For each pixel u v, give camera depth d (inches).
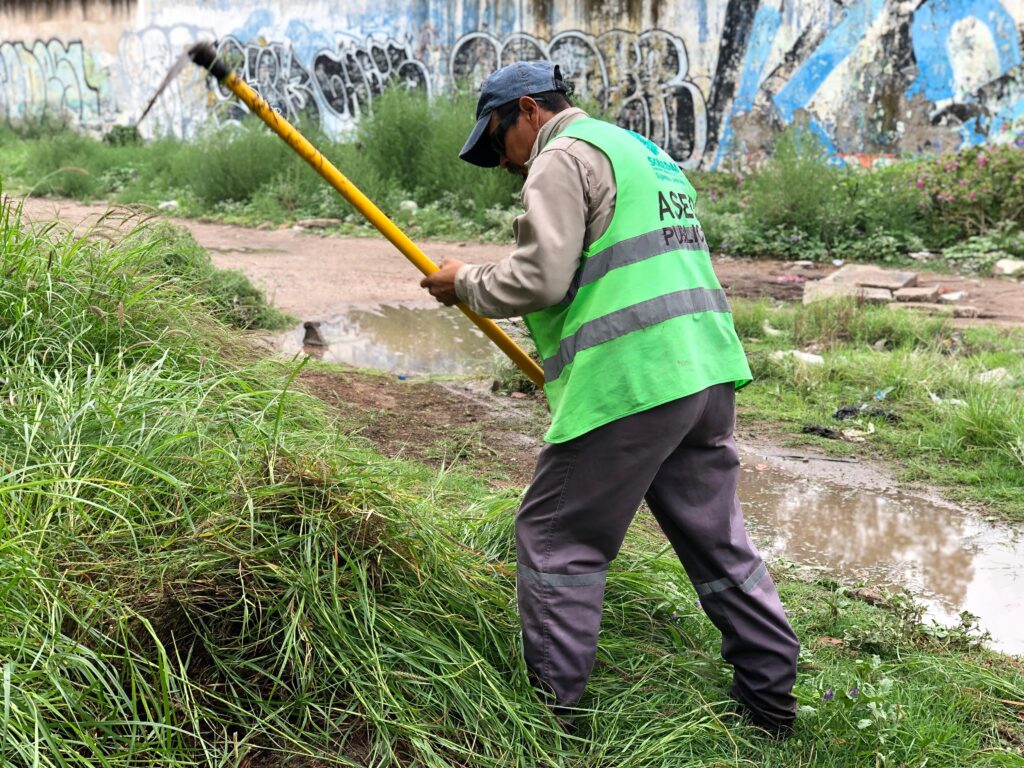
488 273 97.9
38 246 163.3
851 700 103.4
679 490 103.4
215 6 826.8
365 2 737.6
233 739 92.9
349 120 767.1
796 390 243.0
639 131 632.4
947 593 146.8
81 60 934.4
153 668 94.7
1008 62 515.8
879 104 552.4
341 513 106.3
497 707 99.9
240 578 98.3
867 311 306.3
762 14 577.6
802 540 164.4
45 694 85.3
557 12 650.2
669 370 95.5
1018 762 98.9
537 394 233.1
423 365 258.1
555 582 99.2
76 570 98.2
